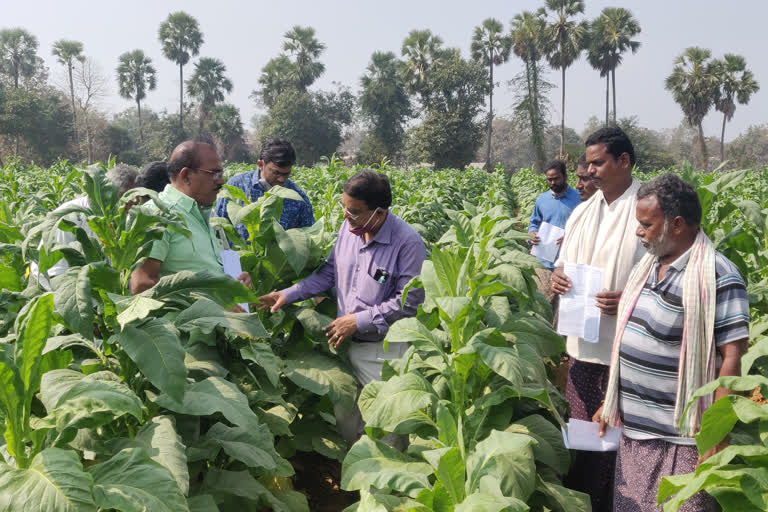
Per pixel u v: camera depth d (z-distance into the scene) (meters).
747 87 59.12
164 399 2.49
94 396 2.05
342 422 4.09
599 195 3.77
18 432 1.94
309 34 71.94
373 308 3.69
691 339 2.59
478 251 3.54
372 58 67.25
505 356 2.74
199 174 3.48
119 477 1.93
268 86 74.56
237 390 2.64
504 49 65.00
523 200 19.42
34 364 1.98
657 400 2.75
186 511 1.91
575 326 3.57
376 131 68.12
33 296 2.90
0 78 78.06
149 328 2.39
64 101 76.25
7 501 1.69
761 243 4.96
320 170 16.34
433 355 3.35
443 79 62.03
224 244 4.14
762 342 2.25
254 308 4.04
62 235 3.96
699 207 2.65
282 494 3.41
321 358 3.88
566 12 59.22
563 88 61.38
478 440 3.16
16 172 17.77
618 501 2.94
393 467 2.87
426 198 12.27
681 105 60.88
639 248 3.52
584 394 3.87
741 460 2.51
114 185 2.65
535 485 3.00
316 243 4.14
